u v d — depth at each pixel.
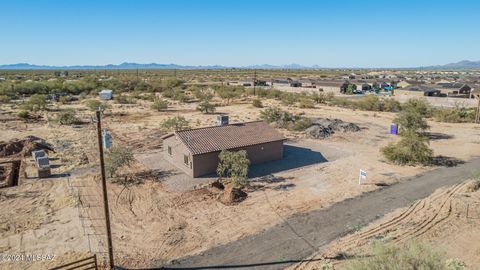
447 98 75.94
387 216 19.34
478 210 19.77
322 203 21.28
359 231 17.61
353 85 108.31
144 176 26.03
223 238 17.05
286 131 43.25
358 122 50.03
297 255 15.47
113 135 40.59
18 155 31.17
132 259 15.21
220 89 91.19
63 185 24.09
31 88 86.00
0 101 69.88
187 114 57.38
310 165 29.05
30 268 14.39
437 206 20.52
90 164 28.86
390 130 42.06
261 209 20.38
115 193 22.72
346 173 27.06
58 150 33.25
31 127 44.78
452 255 15.10
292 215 19.58
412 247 11.22
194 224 18.53
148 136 40.12
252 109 63.78
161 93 95.44
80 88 93.75
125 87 103.69
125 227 18.16
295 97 78.62
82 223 18.52
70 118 47.72
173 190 23.23
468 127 46.91
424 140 31.27
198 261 15.08
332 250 15.79
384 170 27.84
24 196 22.12
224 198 21.83
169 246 16.31
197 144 26.48
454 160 30.78
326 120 47.03
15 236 17.05
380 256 11.09
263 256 15.41
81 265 13.64
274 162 29.78
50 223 18.48
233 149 27.19
